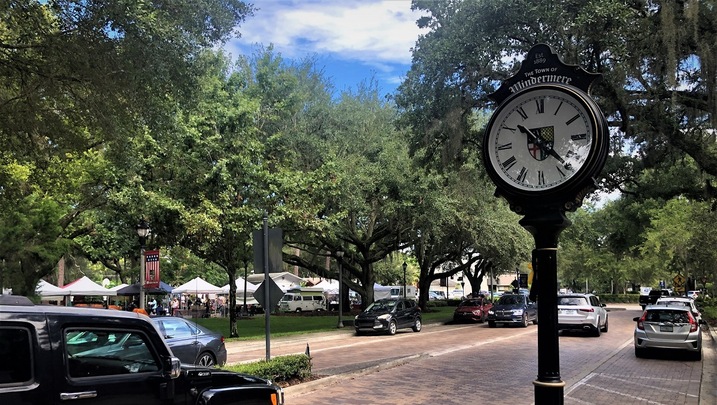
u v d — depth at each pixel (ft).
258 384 17.79
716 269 110.11
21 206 61.26
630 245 134.62
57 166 55.57
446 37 53.21
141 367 14.66
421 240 105.91
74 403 12.91
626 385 37.55
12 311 12.57
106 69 33.35
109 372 13.94
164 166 71.00
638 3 43.19
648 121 46.78
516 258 112.27
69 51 32.35
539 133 18.08
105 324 14.02
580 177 17.01
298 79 92.68
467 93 54.70
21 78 35.12
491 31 48.75
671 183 64.59
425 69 55.26
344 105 93.25
